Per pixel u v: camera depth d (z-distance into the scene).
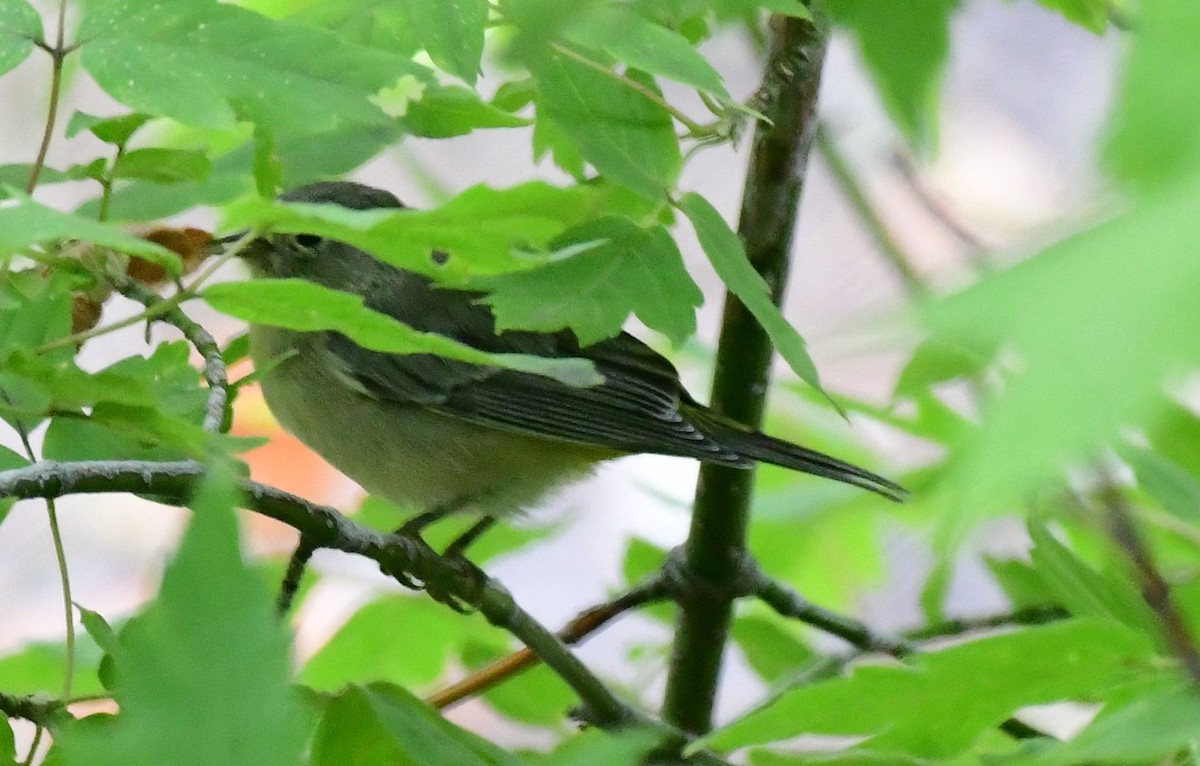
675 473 10.82
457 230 2.83
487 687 5.27
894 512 6.36
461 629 6.04
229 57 3.34
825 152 5.55
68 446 4.14
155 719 2.20
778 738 3.31
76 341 3.23
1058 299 1.27
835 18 3.99
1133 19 1.49
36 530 9.79
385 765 3.61
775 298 5.44
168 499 3.87
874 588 6.82
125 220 4.09
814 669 5.00
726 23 4.75
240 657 2.23
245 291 2.95
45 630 9.39
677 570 5.83
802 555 6.79
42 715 3.54
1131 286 1.23
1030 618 5.39
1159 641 3.04
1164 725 2.58
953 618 5.54
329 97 3.35
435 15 3.88
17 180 3.79
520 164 9.14
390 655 6.04
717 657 5.91
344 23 4.16
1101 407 1.21
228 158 4.54
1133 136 1.35
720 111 4.31
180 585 2.25
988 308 1.34
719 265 3.78
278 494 4.49
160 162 3.84
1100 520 3.04
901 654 5.42
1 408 3.21
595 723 4.95
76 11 3.54
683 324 3.75
